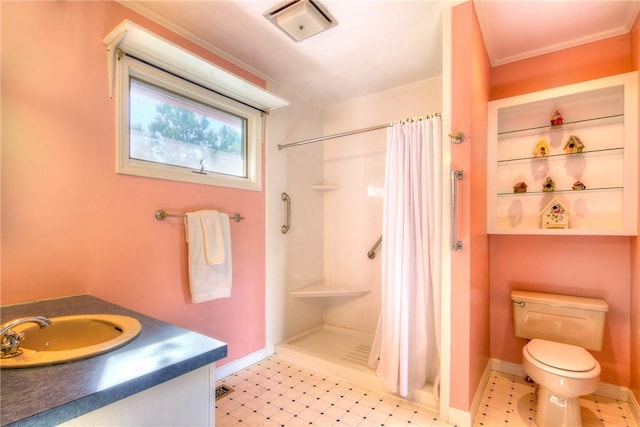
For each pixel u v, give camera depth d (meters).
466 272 1.65
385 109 2.84
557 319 1.99
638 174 1.74
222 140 2.25
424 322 1.88
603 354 1.96
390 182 2.04
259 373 2.23
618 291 1.94
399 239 1.94
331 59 2.28
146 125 1.80
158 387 0.77
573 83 2.07
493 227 2.12
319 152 3.14
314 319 3.04
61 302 1.34
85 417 0.65
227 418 1.72
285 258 2.71
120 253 1.62
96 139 1.53
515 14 1.77
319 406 1.84
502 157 2.28
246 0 1.65
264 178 2.51
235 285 2.27
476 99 1.76
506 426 1.67
